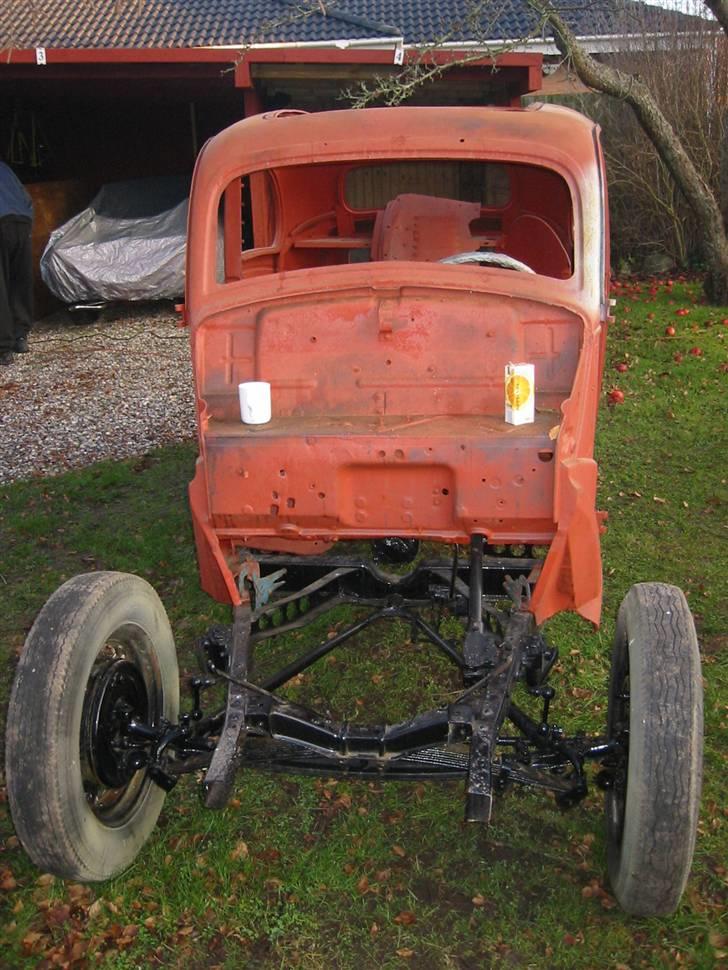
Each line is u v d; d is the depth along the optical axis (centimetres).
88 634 290
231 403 331
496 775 289
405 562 442
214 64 1162
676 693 266
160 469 739
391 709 424
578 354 319
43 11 1357
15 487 710
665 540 569
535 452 291
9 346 1130
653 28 1476
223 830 351
